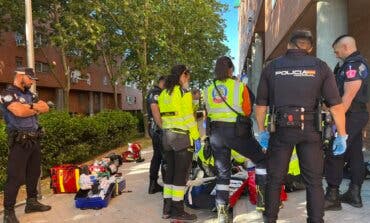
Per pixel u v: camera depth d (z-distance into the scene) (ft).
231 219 18.07
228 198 17.94
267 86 14.57
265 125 14.87
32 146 19.86
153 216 20.36
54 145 31.04
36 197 21.66
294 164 21.27
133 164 37.22
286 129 13.89
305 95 13.80
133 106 174.70
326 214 17.66
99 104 136.15
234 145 17.43
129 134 57.72
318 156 14.01
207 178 21.31
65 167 26.45
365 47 38.75
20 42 73.87
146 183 27.99
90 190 22.57
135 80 68.03
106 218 20.31
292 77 13.91
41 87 97.60
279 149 14.17
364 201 19.49
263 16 73.87
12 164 19.33
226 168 17.75
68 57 70.13
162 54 71.82
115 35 65.36
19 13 54.13
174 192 18.88
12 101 19.13
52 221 20.03
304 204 19.58
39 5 54.44
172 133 18.65
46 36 60.13
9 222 19.12
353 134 17.72
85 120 38.65
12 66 84.07
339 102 13.88
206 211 20.34
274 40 53.62
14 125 19.51
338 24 28.58
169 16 68.74
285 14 43.27
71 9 51.65
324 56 28.58
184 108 18.57
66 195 25.13
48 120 30.73
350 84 16.76
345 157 18.71
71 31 52.90
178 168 18.80
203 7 77.15
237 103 17.33
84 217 20.56
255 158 17.90
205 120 18.40
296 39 14.24
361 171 18.53
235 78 18.04
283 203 19.81
